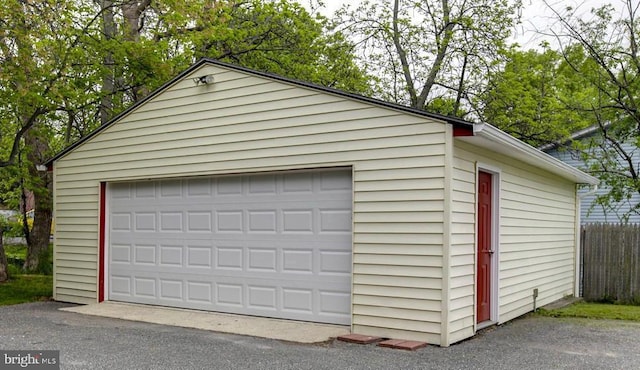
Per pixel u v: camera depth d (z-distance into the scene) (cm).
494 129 636
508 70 1741
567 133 1566
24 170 1138
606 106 1297
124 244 950
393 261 657
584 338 689
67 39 1153
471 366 538
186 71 860
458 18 1745
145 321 782
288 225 767
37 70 990
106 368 521
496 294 774
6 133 1275
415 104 1839
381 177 672
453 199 638
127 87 1395
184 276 873
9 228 2075
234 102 814
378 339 651
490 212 772
